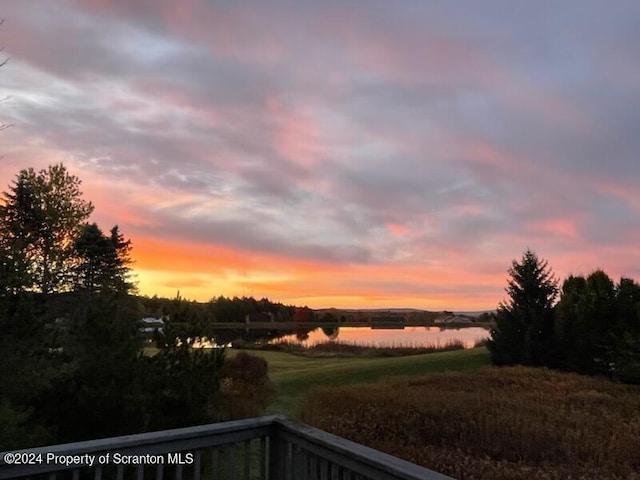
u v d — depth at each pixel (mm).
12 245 7586
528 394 15469
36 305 7266
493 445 9711
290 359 33438
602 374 22047
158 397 7406
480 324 69812
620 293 22750
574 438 10039
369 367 25781
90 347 6840
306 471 3152
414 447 9414
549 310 24984
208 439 3229
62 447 2785
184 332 8398
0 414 5406
